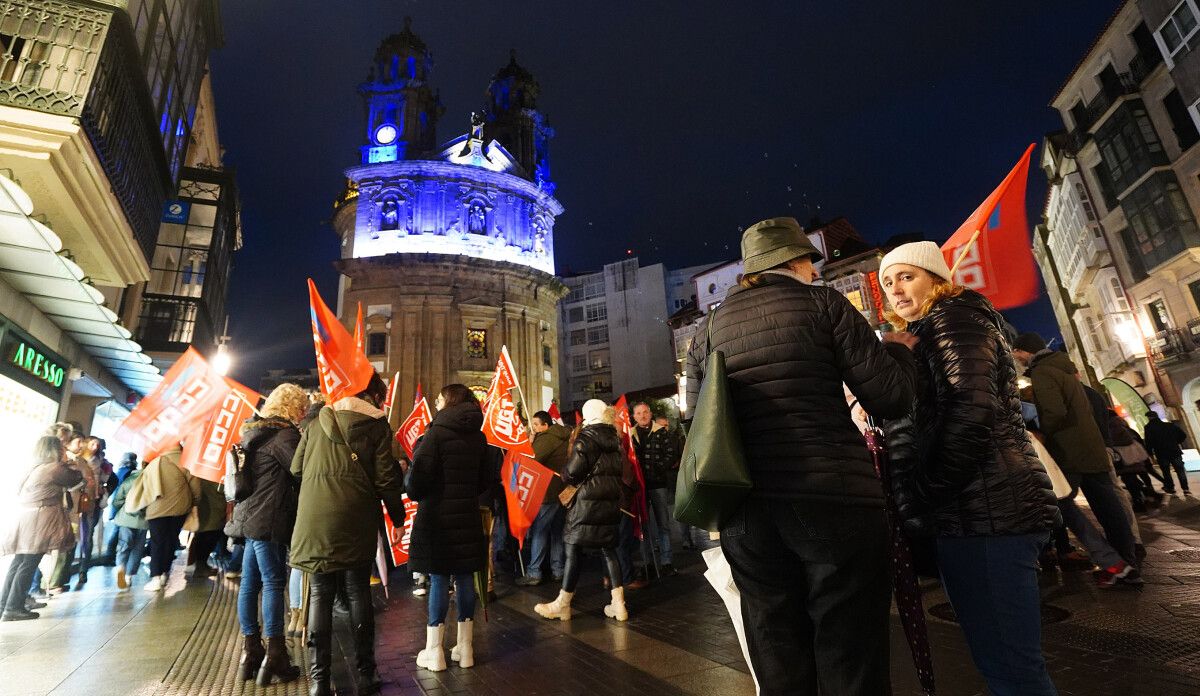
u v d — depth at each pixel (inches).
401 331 1401.3
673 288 2391.7
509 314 1498.5
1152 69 916.6
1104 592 185.6
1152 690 113.6
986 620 81.5
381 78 1663.4
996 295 145.3
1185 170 880.3
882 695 70.0
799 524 72.1
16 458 327.6
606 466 219.6
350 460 153.5
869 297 1253.1
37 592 280.8
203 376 260.8
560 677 154.9
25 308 320.5
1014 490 82.1
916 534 89.6
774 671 73.9
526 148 1867.6
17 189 209.2
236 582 338.3
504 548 367.9
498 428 274.2
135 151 331.9
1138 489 380.5
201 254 669.9
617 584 214.5
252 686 157.1
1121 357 1053.2
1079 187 1113.4
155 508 305.1
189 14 440.5
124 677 163.9
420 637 207.5
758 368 79.1
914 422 90.4
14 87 248.7
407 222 1498.5
